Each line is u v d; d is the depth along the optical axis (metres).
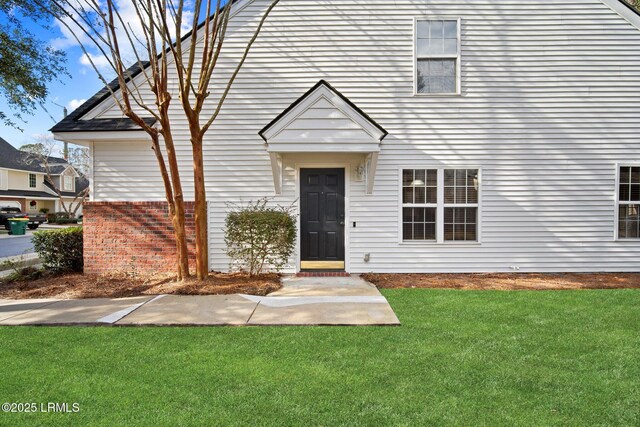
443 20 8.60
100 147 8.53
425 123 8.61
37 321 5.12
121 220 8.17
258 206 8.38
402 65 8.58
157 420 2.84
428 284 7.57
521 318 5.31
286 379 3.48
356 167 8.59
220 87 8.61
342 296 6.54
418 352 4.10
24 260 10.04
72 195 39.62
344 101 7.67
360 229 8.63
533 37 8.57
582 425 2.82
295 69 8.61
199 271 7.39
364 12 8.57
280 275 8.36
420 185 8.65
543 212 8.61
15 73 9.29
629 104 8.59
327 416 2.90
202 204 7.31
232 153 8.61
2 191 31.89
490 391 3.30
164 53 6.71
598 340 4.47
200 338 4.52
